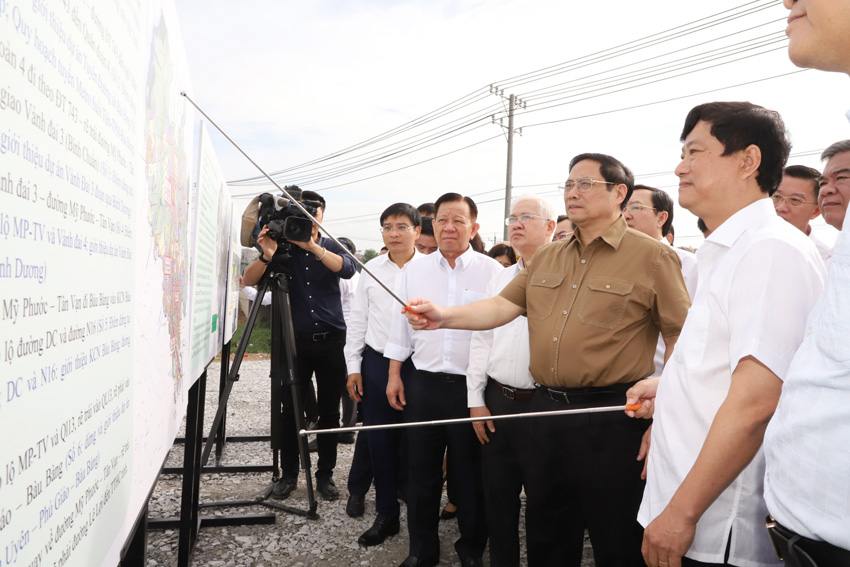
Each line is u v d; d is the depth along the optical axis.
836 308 0.98
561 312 2.32
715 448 1.38
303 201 3.80
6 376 0.65
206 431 5.92
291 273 4.11
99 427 1.02
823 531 0.97
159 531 3.40
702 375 1.54
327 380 4.18
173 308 1.89
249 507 3.85
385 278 3.72
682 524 1.42
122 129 1.17
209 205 3.06
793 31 1.08
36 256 0.73
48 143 0.76
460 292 3.34
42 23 0.74
